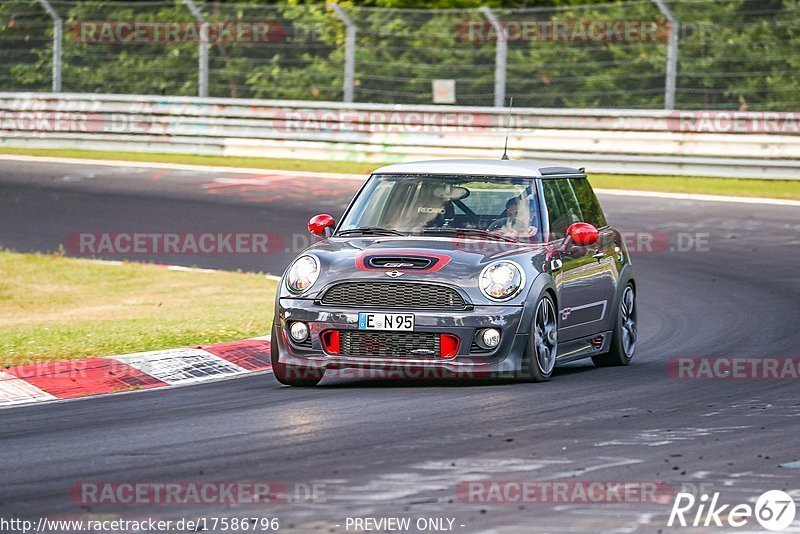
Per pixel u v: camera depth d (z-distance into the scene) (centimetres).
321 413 2734
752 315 4456
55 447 2416
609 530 1798
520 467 2183
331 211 7006
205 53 9462
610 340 3603
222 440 2452
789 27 9238
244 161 8938
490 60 9838
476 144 8500
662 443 2389
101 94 9662
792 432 2508
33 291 5244
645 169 8131
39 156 9138
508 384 3138
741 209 6919
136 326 4084
